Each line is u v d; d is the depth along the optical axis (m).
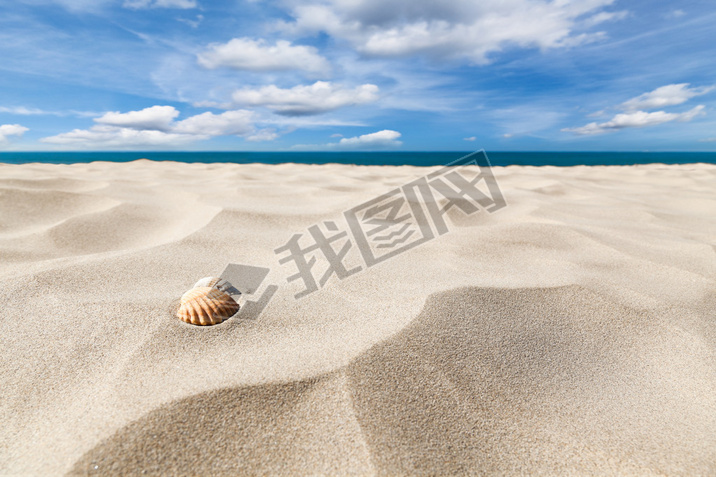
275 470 1.00
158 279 2.12
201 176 6.61
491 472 1.04
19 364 1.35
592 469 1.06
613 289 2.12
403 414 1.19
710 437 1.18
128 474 0.95
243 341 1.53
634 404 1.33
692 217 4.12
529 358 1.52
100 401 1.17
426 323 1.65
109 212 3.50
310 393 1.23
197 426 1.09
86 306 1.72
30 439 1.05
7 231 3.03
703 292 2.14
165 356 1.41
